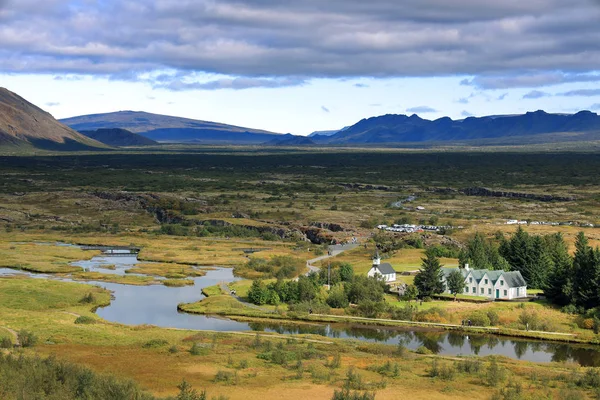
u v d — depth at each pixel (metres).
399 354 128.38
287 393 101.38
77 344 130.38
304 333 150.12
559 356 133.50
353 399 91.56
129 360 119.44
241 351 128.62
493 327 151.75
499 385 108.56
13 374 93.38
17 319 150.62
